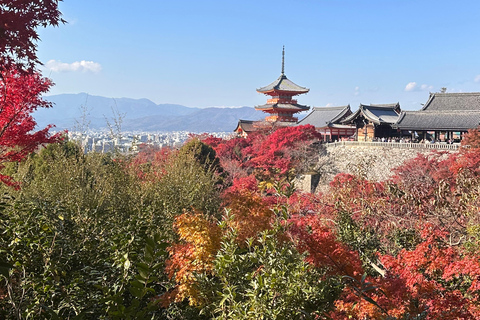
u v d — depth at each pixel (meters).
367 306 7.23
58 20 7.31
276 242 6.70
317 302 6.21
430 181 27.86
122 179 14.56
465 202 12.09
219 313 6.66
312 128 52.78
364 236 13.05
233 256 6.39
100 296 6.60
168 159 21.12
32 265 6.62
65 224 8.53
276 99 73.25
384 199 14.90
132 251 6.56
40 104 10.75
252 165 51.06
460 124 44.97
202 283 6.86
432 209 13.52
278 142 51.03
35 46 7.23
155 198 13.21
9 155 11.57
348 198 15.68
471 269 7.75
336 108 69.62
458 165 20.92
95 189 13.30
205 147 32.97
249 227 8.89
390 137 57.50
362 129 57.94
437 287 7.97
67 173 13.91
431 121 47.16
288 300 5.58
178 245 8.17
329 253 8.30
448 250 8.89
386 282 7.88
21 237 6.62
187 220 8.18
